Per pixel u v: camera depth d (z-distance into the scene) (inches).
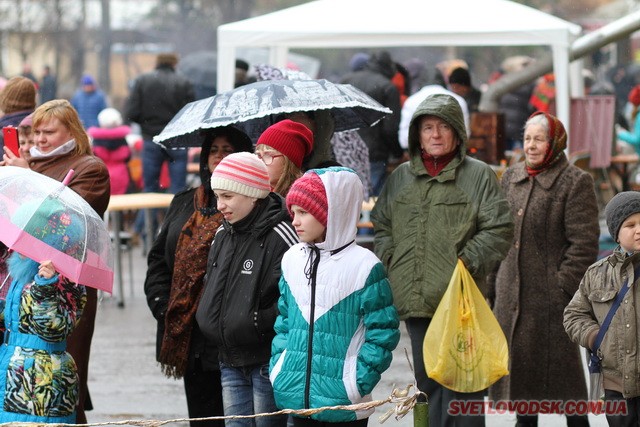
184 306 506.3
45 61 3125.0
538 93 1299.2
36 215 437.4
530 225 564.7
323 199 434.9
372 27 937.5
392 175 552.1
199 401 529.0
